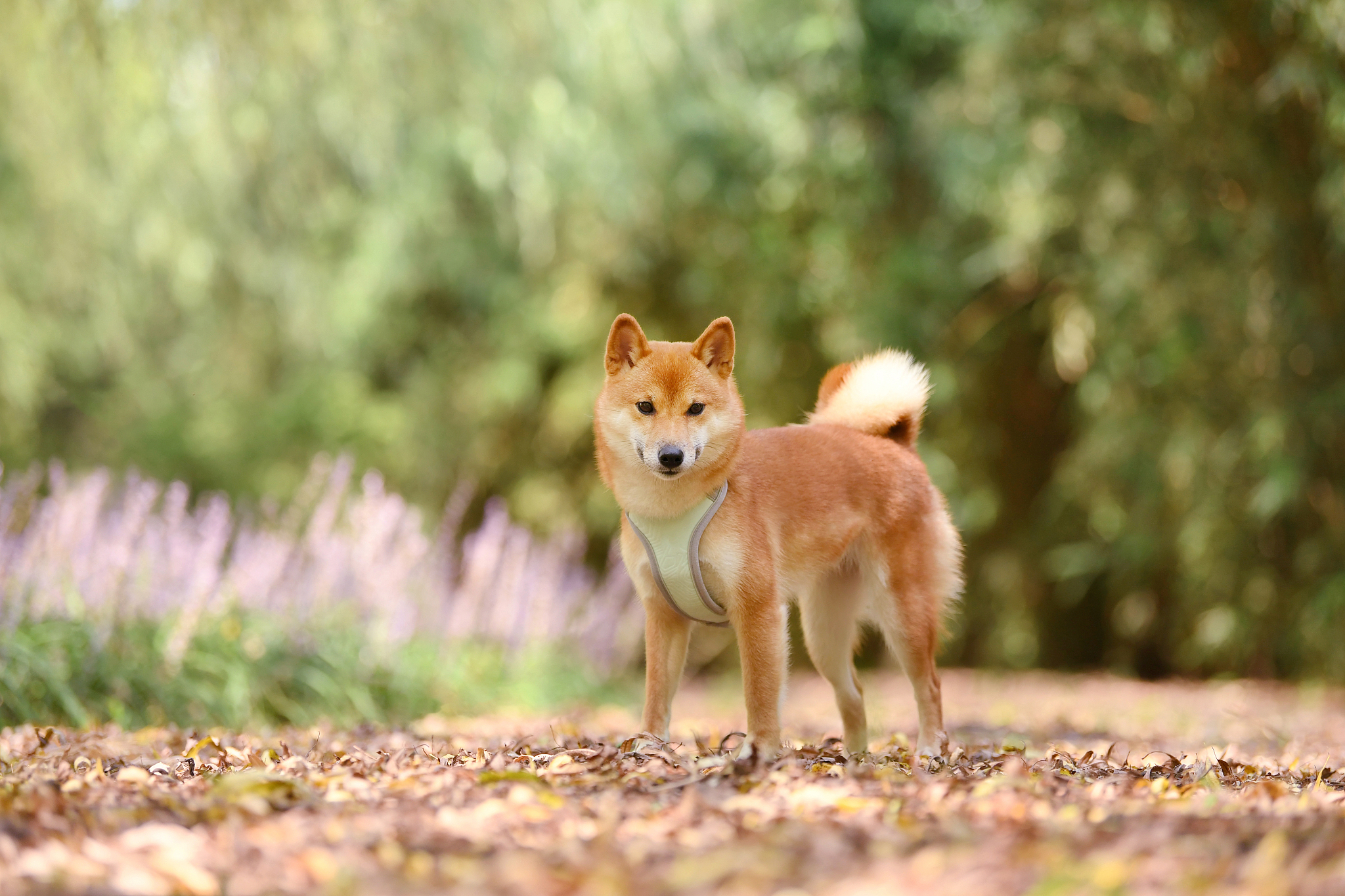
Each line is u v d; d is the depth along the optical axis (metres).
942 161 18.27
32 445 20.81
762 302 19.72
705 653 21.97
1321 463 15.38
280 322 21.89
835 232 19.25
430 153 17.89
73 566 9.40
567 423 21.48
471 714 11.30
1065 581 19.55
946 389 18.39
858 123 19.06
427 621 12.39
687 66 16.81
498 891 3.46
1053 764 5.97
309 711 9.81
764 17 18.06
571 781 5.05
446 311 22.92
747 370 20.22
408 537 11.88
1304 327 14.87
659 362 6.19
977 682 17.83
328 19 12.67
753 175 19.28
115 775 5.46
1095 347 17.58
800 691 17.41
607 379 6.49
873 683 18.09
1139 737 9.21
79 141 13.96
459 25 13.82
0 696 8.07
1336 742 8.69
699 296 20.42
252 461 22.11
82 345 19.28
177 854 3.83
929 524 7.13
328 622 10.87
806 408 20.55
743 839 4.01
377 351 22.83
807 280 19.53
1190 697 14.52
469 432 22.61
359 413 22.34
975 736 8.88
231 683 9.36
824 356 20.31
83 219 15.93
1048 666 21.14
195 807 4.51
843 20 17.86
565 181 17.34
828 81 18.61
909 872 3.57
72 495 9.42
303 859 3.72
